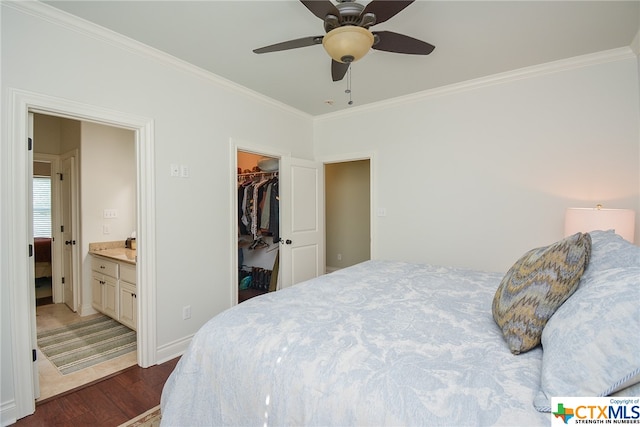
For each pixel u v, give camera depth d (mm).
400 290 1802
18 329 1812
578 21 2055
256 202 4449
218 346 1235
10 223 1780
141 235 2406
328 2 1500
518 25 2100
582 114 2600
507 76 2861
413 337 1175
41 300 4156
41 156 3867
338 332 1216
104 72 2168
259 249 4887
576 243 1083
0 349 1754
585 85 2584
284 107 3689
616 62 2469
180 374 1290
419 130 3396
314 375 986
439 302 1583
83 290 3605
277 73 2838
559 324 927
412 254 3461
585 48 2420
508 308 1157
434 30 2158
